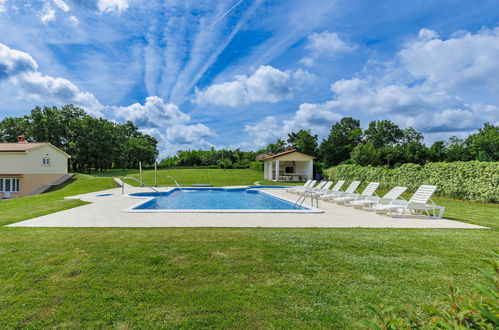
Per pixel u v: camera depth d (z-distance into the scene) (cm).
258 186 2212
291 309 244
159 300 259
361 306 248
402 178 1617
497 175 1089
